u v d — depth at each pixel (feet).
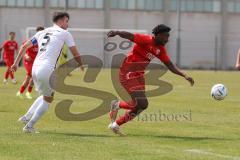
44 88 113.29
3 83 277.85
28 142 103.86
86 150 97.35
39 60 112.98
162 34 112.78
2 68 459.73
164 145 104.94
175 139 112.78
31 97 196.65
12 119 138.10
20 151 95.09
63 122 136.56
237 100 206.28
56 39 112.98
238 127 133.08
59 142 104.94
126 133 120.06
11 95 208.03
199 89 263.90
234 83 322.75
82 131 121.80
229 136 118.11
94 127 128.88
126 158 91.04
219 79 367.04
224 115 157.69
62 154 93.40
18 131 117.70
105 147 100.58
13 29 593.42
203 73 473.67
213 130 127.13
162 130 125.70
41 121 136.87
